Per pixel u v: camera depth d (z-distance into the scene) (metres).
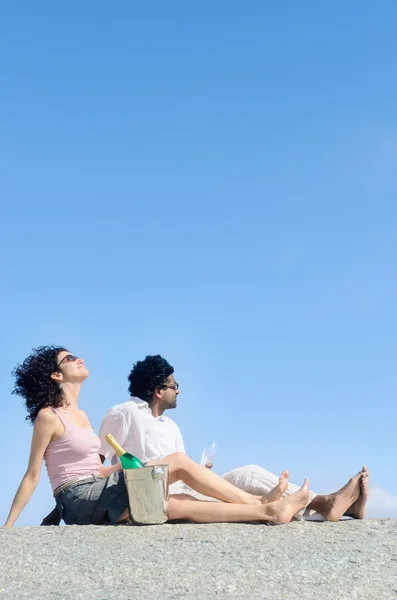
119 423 6.71
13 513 6.04
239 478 6.68
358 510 6.51
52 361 6.43
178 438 7.04
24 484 6.09
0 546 5.32
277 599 4.25
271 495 6.38
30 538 5.54
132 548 5.22
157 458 6.68
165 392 6.95
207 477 6.19
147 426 6.73
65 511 6.16
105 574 4.65
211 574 4.65
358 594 4.39
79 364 6.56
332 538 5.68
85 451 6.23
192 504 6.05
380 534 5.85
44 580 4.57
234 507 6.05
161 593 4.32
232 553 5.10
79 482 6.14
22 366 6.44
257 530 5.85
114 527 5.88
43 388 6.34
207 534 5.64
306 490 6.19
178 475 6.23
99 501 6.02
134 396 7.00
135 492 5.92
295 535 5.73
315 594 4.36
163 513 5.96
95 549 5.20
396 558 5.12
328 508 6.40
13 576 4.65
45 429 6.13
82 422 6.48
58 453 6.21
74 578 4.59
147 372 6.93
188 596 4.25
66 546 5.29
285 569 4.78
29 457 6.15
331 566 4.88
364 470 6.52
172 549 5.19
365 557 5.12
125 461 6.16
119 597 4.21
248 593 4.35
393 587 4.52
